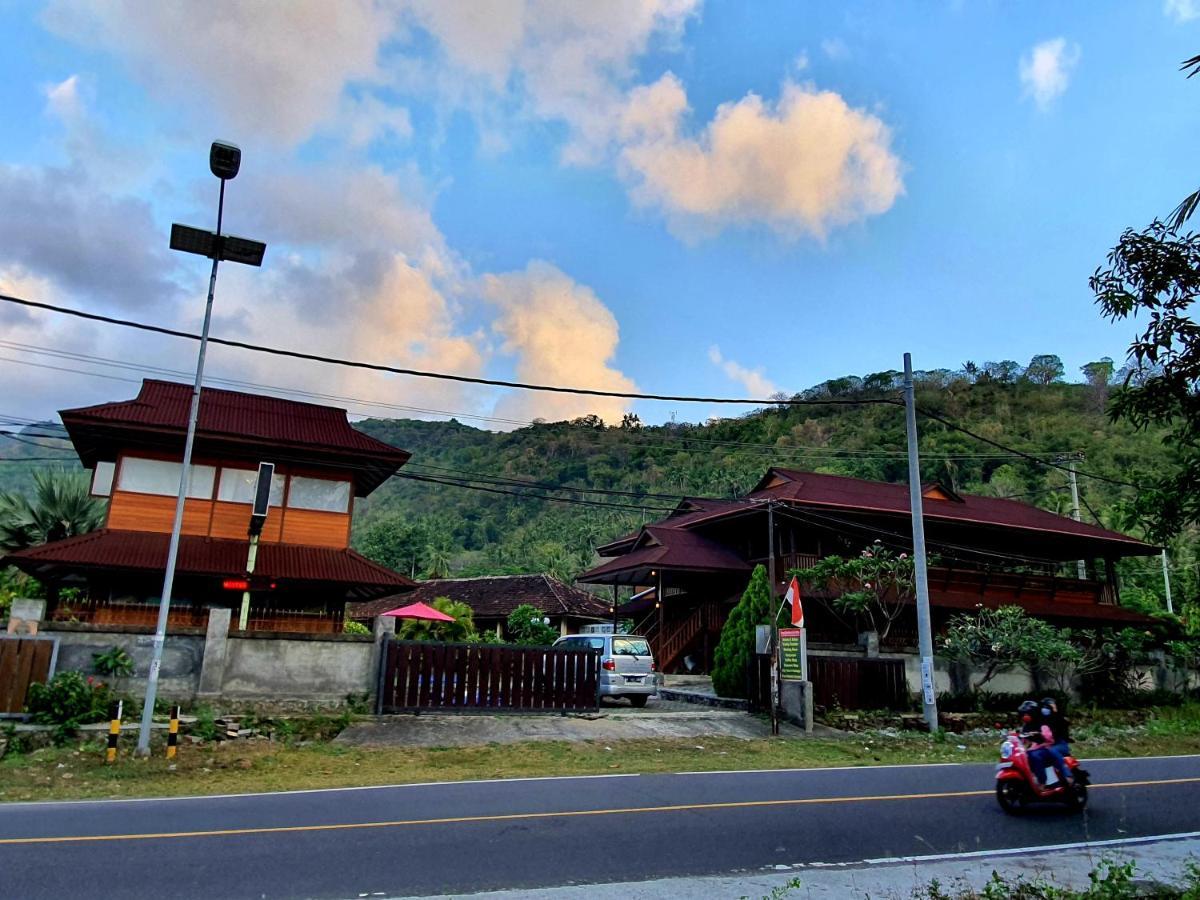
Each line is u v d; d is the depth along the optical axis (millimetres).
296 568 19797
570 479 101500
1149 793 12211
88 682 14609
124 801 10102
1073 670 23938
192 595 20484
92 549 18234
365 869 6988
